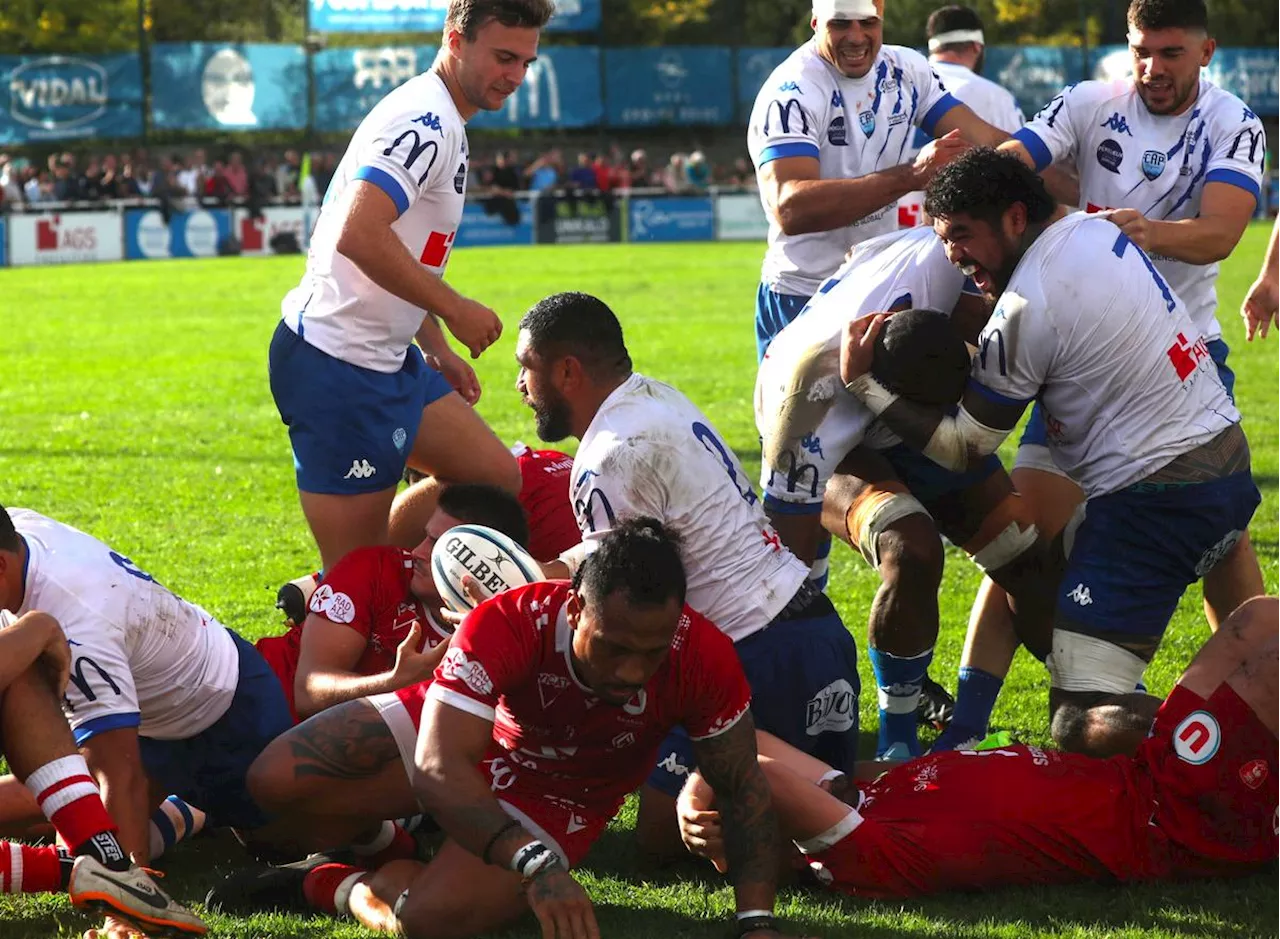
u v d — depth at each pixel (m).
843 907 4.80
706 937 4.56
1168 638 7.61
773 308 7.77
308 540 9.98
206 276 33.06
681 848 5.28
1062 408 5.64
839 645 5.35
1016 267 5.55
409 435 6.66
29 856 4.75
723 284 28.94
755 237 45.19
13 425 14.67
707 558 5.21
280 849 5.39
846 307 6.08
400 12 43.34
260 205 40.66
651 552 4.08
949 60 10.11
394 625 5.64
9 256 37.25
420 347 7.30
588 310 5.26
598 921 4.71
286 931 4.68
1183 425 5.52
